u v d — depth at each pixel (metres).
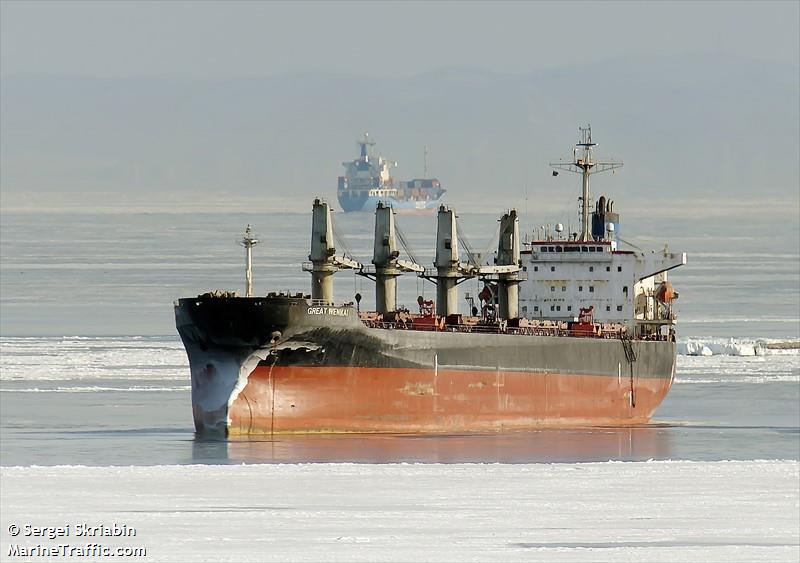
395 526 143.75
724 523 148.12
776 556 135.00
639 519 149.38
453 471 174.12
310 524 143.75
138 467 172.62
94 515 146.50
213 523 143.50
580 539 140.62
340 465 175.88
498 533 141.88
